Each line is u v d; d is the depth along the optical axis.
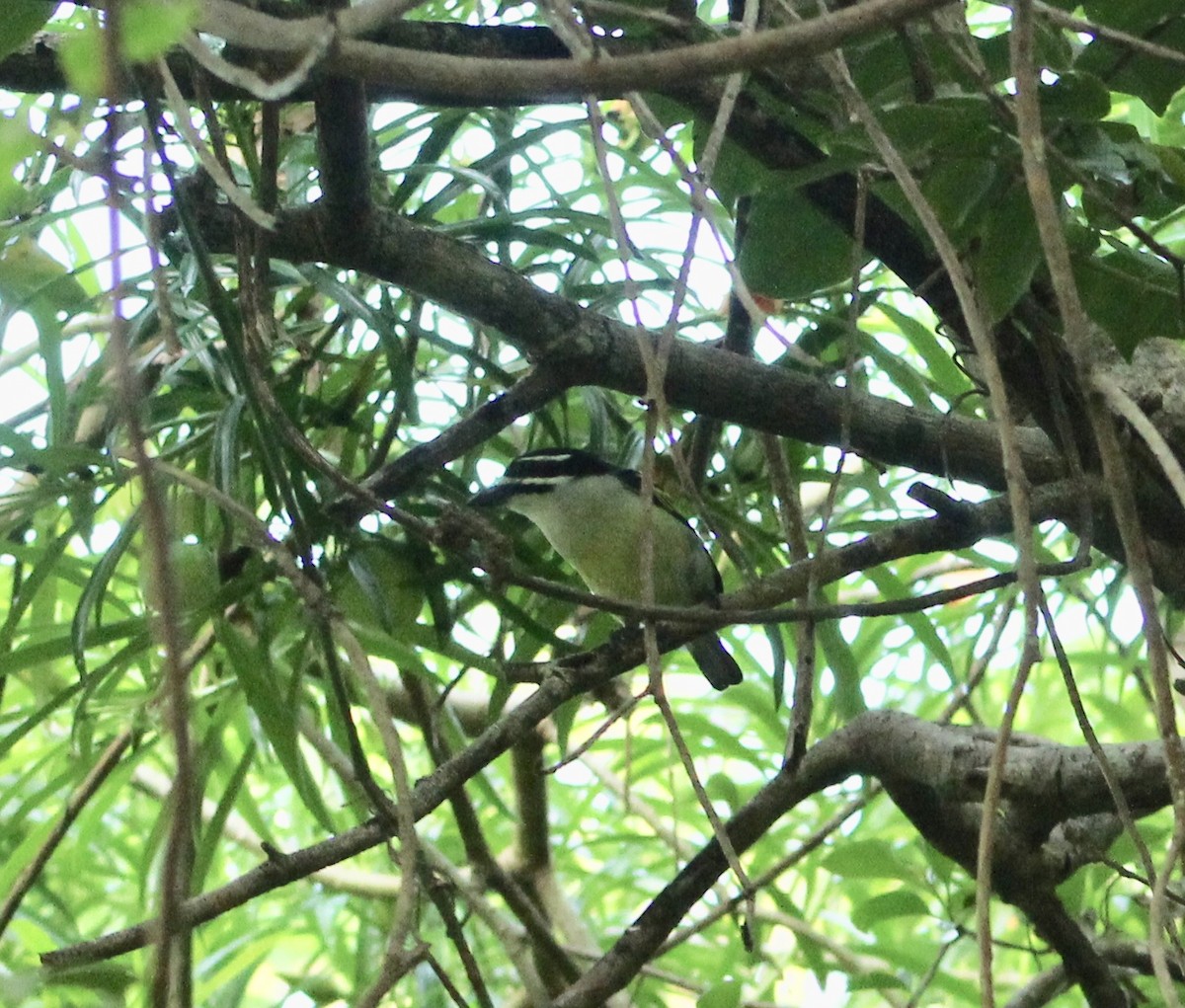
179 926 2.44
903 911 6.75
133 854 8.55
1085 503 4.49
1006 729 3.06
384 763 9.16
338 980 8.33
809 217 4.82
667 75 2.57
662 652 4.94
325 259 4.85
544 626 6.56
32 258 5.86
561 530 7.71
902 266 4.86
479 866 7.35
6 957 7.25
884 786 6.04
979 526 4.73
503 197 5.79
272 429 4.57
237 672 5.71
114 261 2.34
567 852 9.05
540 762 8.37
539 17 5.49
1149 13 4.18
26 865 7.16
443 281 4.93
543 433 7.71
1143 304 4.35
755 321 3.52
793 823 8.98
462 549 4.23
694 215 3.73
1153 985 7.44
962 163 3.85
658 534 7.76
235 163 6.25
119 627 5.84
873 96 4.50
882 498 6.91
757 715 7.89
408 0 2.65
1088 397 3.09
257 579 5.73
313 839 9.27
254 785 9.76
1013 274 3.96
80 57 1.88
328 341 6.16
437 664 8.00
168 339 3.64
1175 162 3.98
